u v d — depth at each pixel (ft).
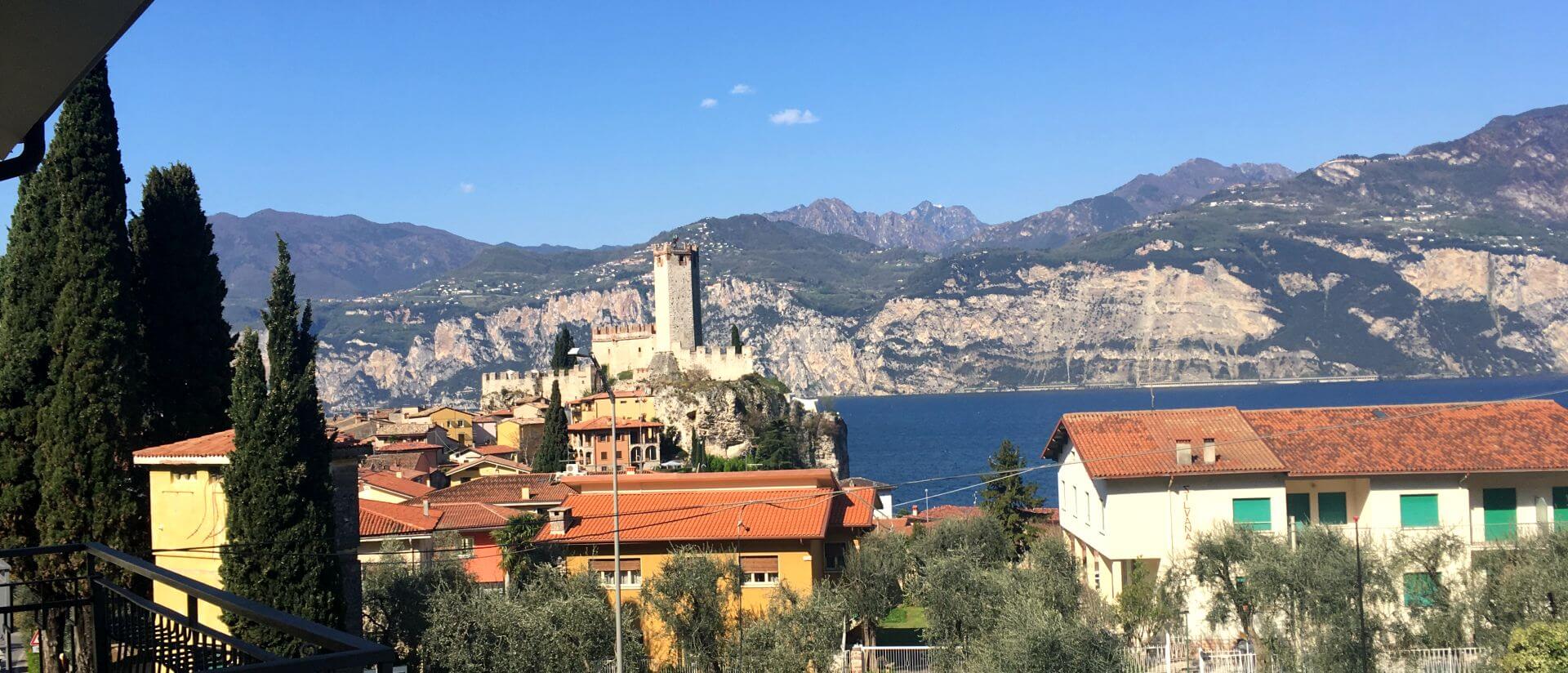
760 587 192.34
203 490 149.69
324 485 147.84
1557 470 192.95
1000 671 144.87
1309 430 207.62
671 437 620.49
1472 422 207.31
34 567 153.58
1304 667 152.46
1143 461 199.62
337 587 145.89
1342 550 166.81
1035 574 179.01
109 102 172.04
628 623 173.99
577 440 549.54
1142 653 165.17
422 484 298.35
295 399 145.38
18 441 160.76
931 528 275.39
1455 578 175.83
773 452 608.60
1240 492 196.54
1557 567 157.99
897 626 233.96
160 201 190.29
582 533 200.03
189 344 189.98
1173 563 180.75
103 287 163.63
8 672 64.39
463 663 150.41
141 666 39.55
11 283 165.99
